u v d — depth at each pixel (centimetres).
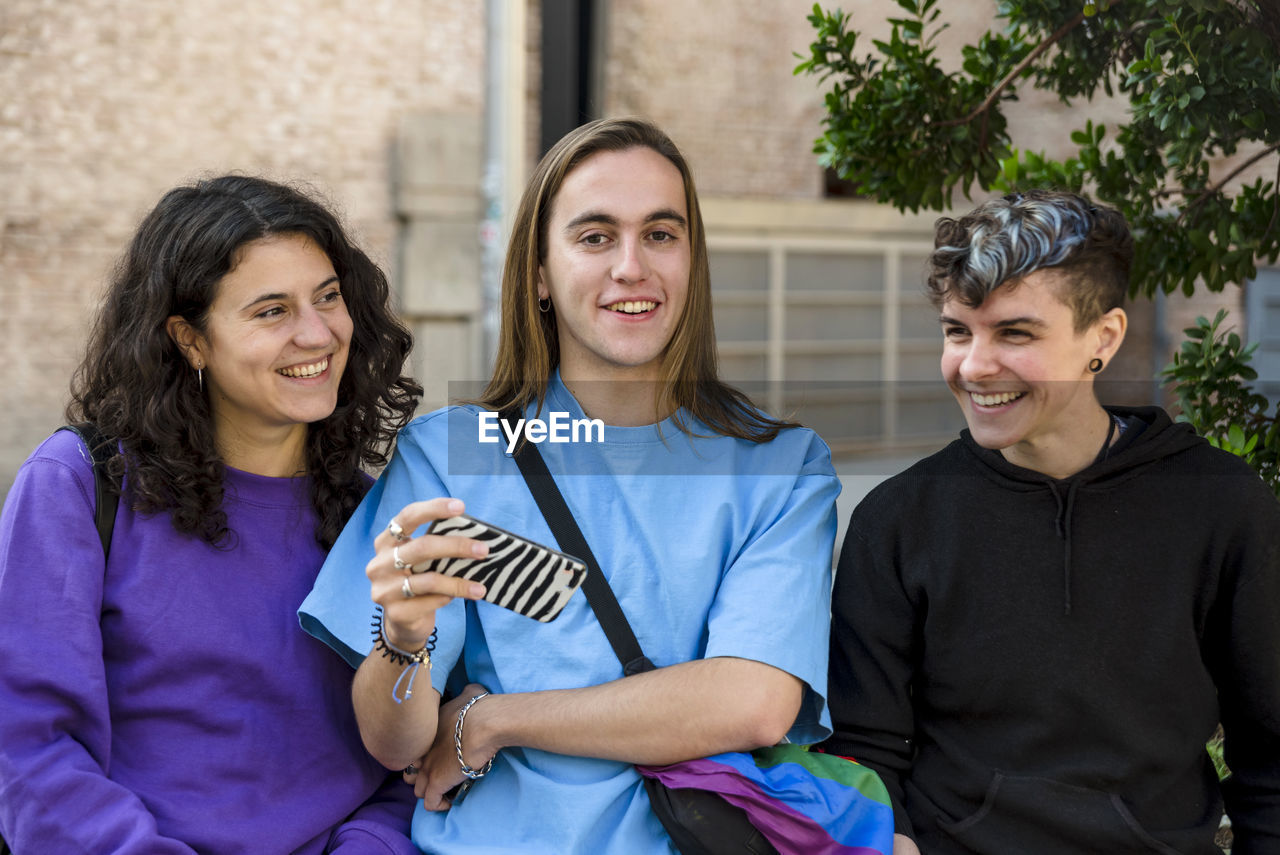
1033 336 166
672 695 169
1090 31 227
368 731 174
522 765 179
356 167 685
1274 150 220
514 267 198
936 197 255
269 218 180
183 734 176
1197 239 226
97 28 648
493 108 664
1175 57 194
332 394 188
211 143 670
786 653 172
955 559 179
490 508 187
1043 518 176
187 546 180
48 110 646
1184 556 171
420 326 691
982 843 176
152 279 179
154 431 177
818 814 167
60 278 658
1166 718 172
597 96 725
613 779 174
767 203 784
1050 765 175
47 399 660
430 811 184
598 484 190
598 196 185
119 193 661
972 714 180
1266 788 176
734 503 188
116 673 176
